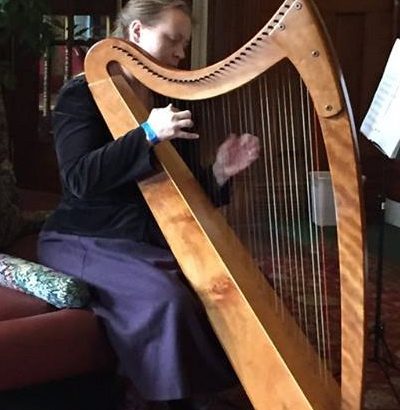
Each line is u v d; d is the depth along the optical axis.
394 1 4.70
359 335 1.52
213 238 1.85
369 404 2.33
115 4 4.18
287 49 1.53
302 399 1.60
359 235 1.48
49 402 1.87
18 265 2.03
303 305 2.08
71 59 4.16
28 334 1.79
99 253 2.02
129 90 2.03
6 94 4.19
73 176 1.96
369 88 4.78
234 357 1.73
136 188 2.07
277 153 2.02
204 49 4.46
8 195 2.62
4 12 3.38
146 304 1.86
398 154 2.22
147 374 1.85
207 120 2.04
